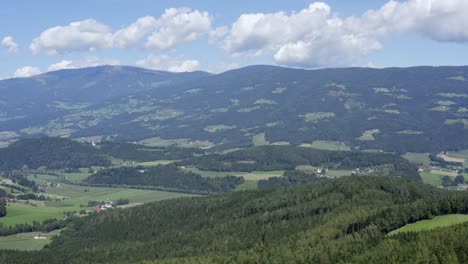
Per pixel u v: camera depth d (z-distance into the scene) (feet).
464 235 551.18
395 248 559.79
